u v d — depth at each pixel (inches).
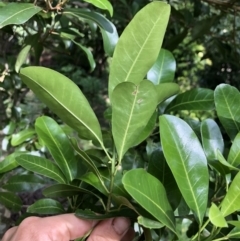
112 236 9.6
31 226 10.0
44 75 8.3
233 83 60.0
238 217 9.4
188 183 8.8
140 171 8.3
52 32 16.5
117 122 8.7
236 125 10.5
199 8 28.1
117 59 9.0
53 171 11.4
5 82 21.8
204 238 8.8
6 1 16.0
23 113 25.5
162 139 8.9
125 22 26.4
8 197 14.1
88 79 67.7
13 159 13.5
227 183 9.3
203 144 10.4
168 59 12.4
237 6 23.5
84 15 13.2
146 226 7.9
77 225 10.0
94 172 9.7
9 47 26.4
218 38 29.5
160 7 8.3
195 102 12.9
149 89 8.2
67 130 16.3
